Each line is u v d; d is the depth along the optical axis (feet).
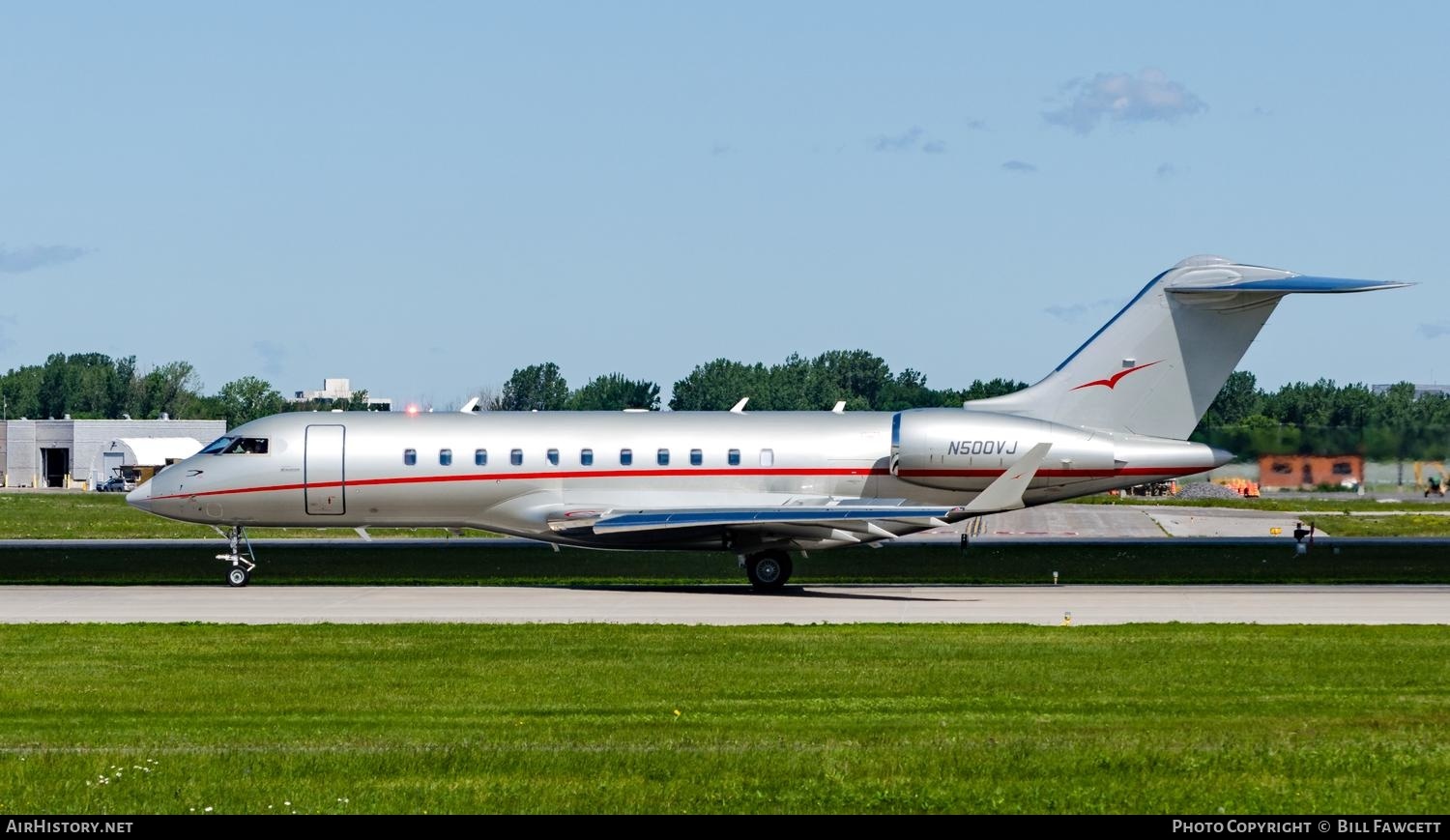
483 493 429.79
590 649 278.67
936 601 379.55
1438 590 405.39
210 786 163.22
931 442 417.69
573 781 165.68
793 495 424.46
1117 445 419.95
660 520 402.11
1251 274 417.49
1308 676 243.19
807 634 299.38
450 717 208.74
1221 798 159.12
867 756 176.24
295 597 391.45
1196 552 533.14
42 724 202.90
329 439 433.48
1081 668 252.21
